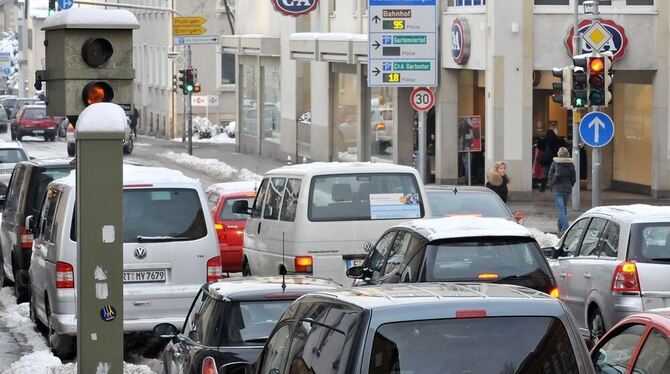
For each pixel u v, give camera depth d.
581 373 16.64
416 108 78.56
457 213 52.34
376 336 16.58
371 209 44.16
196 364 25.81
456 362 16.53
